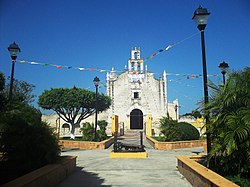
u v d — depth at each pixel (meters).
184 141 19.91
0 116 7.41
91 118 44.03
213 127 7.08
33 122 7.59
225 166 6.71
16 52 11.25
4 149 7.42
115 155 13.73
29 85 25.67
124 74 44.25
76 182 7.70
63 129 42.91
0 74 7.59
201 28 8.62
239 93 6.74
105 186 7.21
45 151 7.71
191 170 7.46
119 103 43.62
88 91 31.89
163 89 44.34
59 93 30.89
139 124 43.53
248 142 5.96
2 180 6.66
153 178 8.31
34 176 5.86
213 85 7.69
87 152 16.75
